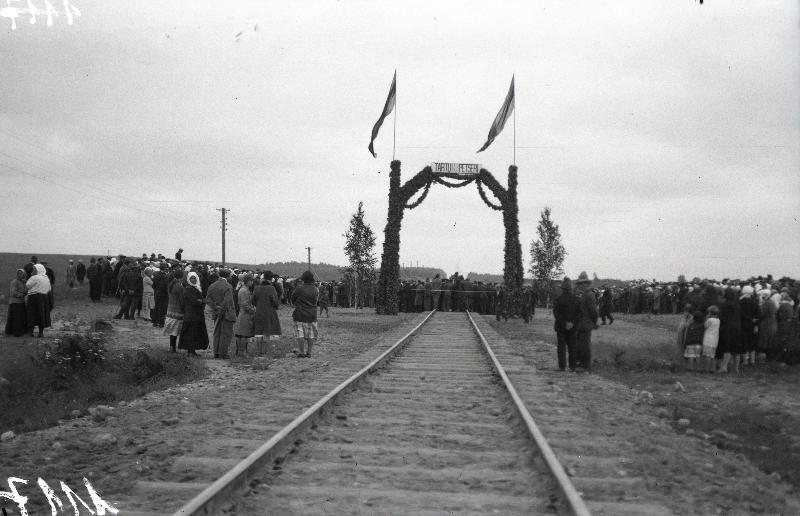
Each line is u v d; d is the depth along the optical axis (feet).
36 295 63.21
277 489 20.38
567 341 53.88
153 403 37.93
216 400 38.11
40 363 44.11
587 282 53.98
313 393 39.32
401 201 130.41
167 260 99.35
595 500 20.25
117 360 49.26
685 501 20.65
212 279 103.24
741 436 32.04
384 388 41.42
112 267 120.37
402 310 155.94
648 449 27.04
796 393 44.78
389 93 127.24
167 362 49.21
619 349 67.77
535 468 23.08
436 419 31.73
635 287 153.58
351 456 24.58
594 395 42.01
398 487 21.03
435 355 62.64
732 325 53.98
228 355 59.77
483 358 60.08
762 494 22.18
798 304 65.72
